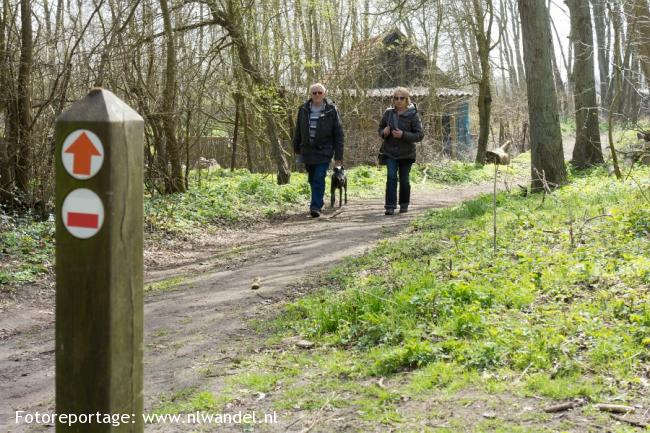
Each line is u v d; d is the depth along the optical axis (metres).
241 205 15.26
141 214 2.87
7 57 12.57
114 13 13.88
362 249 9.73
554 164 13.89
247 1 20.25
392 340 5.50
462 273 6.98
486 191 20.83
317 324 6.14
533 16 13.77
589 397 4.21
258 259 10.02
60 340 2.79
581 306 5.68
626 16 16.28
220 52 19.69
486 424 4.02
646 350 4.74
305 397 4.71
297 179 20.69
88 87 13.43
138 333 2.91
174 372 5.49
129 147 2.78
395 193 13.66
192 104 16.44
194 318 7.02
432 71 31.92
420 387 4.60
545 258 7.24
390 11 18.45
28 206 12.85
